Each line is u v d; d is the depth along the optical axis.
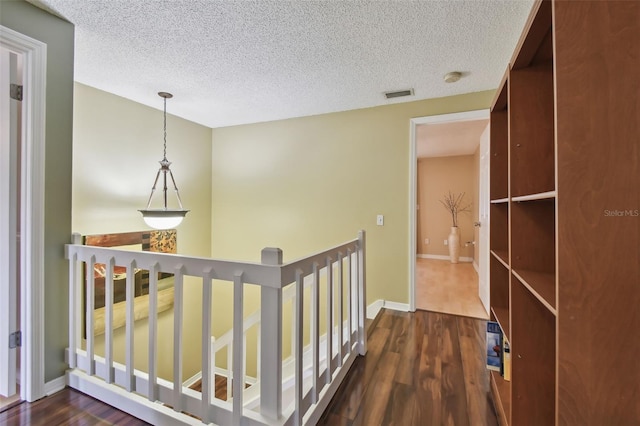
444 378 1.80
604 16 0.73
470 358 2.04
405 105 3.00
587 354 0.74
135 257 1.51
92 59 2.14
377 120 3.12
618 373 0.72
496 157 1.79
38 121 1.62
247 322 2.21
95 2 1.56
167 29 1.79
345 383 1.75
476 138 4.61
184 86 2.62
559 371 0.76
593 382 0.74
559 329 0.76
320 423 1.42
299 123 3.50
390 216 3.07
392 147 3.06
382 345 2.25
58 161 1.72
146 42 1.93
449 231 6.41
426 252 6.61
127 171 2.91
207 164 3.93
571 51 0.75
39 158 1.63
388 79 2.46
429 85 2.58
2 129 1.62
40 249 1.64
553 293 0.96
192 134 3.69
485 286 3.06
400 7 1.58
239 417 1.22
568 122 0.75
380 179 3.12
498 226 1.79
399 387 1.71
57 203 1.72
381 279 3.11
